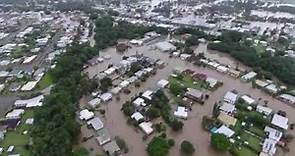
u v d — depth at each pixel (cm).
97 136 9788
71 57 14500
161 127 10025
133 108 11038
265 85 12656
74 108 10794
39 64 15325
